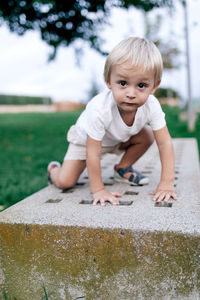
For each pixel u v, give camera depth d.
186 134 7.58
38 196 1.92
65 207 1.65
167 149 1.83
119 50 1.54
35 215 1.52
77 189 2.10
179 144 4.45
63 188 2.10
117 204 1.67
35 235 1.43
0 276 1.48
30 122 12.03
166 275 1.32
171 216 1.44
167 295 1.33
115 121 1.85
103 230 1.36
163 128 1.84
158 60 1.56
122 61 1.50
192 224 1.33
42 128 9.86
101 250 1.37
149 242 1.32
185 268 1.30
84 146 2.05
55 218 1.46
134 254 1.34
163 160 1.84
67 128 9.67
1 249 1.47
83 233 1.38
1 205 2.50
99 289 1.40
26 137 7.73
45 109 25.06
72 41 6.74
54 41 6.72
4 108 23.02
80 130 2.00
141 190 1.99
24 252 1.45
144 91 1.55
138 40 1.58
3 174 3.71
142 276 1.35
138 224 1.35
